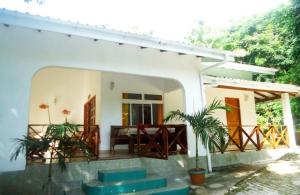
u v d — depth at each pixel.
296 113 14.87
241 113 10.56
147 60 6.61
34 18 4.32
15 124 4.89
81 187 5.13
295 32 12.45
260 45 15.95
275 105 16.67
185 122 6.95
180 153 6.72
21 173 4.75
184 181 5.78
